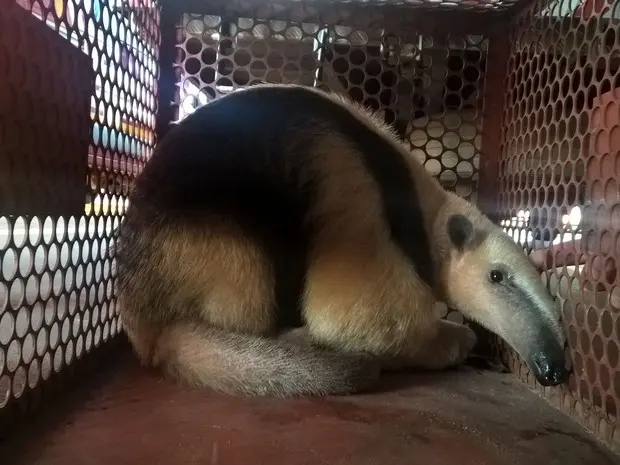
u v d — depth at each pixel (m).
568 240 0.34
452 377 0.39
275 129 0.38
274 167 0.38
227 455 0.25
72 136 0.32
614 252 0.28
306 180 0.38
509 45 0.45
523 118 0.41
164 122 0.48
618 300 0.28
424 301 0.39
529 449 0.27
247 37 0.48
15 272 0.27
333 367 0.34
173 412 0.30
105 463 0.24
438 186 0.43
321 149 0.38
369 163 0.39
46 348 0.30
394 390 0.35
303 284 0.38
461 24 0.47
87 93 0.34
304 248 0.38
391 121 0.48
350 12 0.47
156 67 0.47
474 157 0.47
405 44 0.48
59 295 0.31
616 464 0.26
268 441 0.27
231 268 0.36
